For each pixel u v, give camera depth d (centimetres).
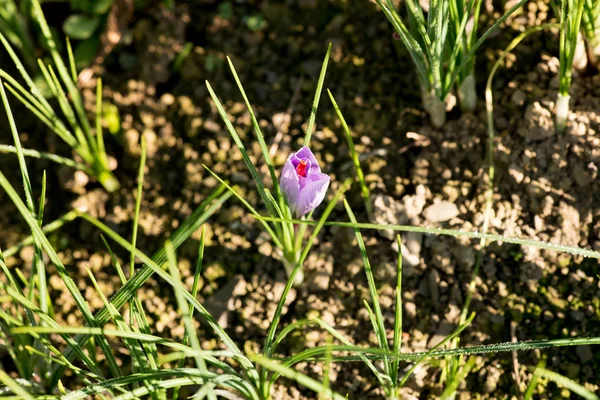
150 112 73
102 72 74
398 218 68
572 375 64
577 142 67
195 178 71
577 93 69
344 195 70
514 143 68
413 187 69
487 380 65
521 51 70
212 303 68
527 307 66
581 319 65
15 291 61
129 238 71
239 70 74
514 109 69
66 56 75
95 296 70
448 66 67
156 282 69
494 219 67
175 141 73
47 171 73
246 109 73
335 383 66
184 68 74
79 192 72
